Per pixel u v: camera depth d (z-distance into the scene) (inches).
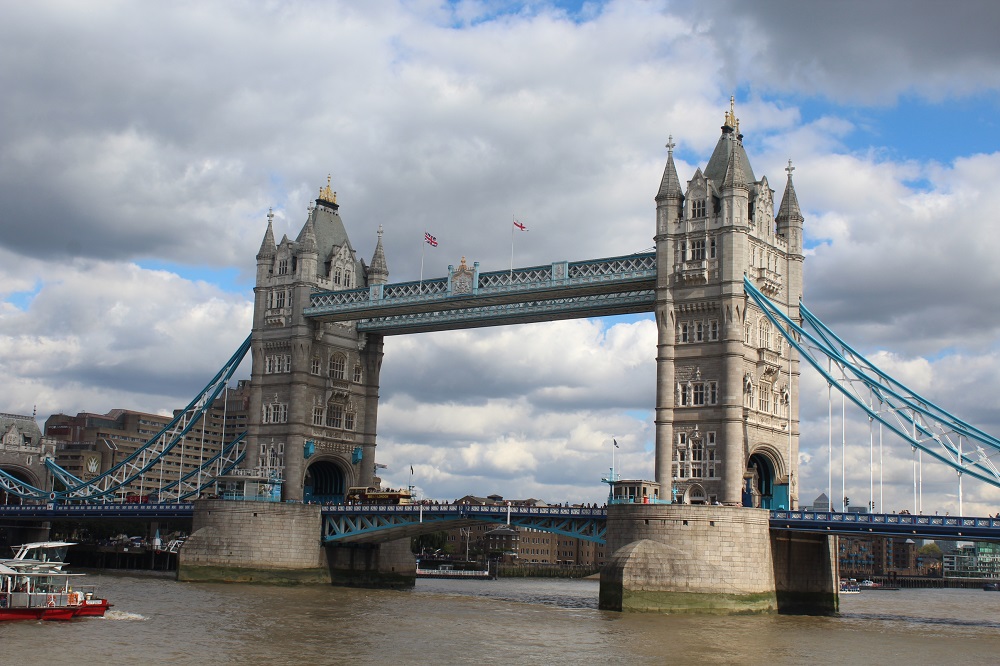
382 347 5851.4
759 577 3900.1
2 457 7278.5
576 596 5290.4
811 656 2834.6
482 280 4906.5
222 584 4749.0
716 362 4239.7
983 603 6663.4
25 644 2640.3
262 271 5669.3
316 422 5511.8
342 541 5216.5
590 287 4601.4
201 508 4987.7
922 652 2979.8
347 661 2561.5
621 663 2620.6
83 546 7022.6
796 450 4527.6
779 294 4517.7
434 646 2844.5
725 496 4109.3
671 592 3740.2
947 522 3661.4
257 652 2655.0
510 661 2615.7
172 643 2746.1
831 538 4379.9
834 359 4104.3
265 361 5595.5
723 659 2723.9
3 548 6909.5
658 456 4286.4
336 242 5782.5
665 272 4389.8
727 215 4274.1
